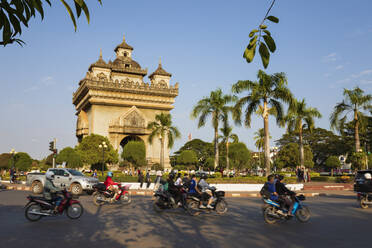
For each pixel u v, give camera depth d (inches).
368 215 515.5
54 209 445.1
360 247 293.1
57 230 369.7
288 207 443.8
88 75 2578.7
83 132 2746.1
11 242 306.7
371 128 2664.9
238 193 987.3
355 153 1577.3
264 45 136.6
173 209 587.8
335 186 1250.6
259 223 434.0
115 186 642.8
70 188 880.3
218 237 336.5
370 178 620.7
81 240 316.8
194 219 468.8
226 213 538.9
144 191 1009.5
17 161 2778.1
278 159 3009.4
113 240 317.7
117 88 2623.0
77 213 463.2
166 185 547.2
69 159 2000.5
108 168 2487.7
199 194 510.6
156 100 2787.9
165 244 302.0
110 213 521.0
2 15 125.6
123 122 2623.0
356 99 1555.1
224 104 1425.9
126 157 2290.8
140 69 2974.9
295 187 1159.6
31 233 351.3
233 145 2354.8
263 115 1146.0
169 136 2016.5
